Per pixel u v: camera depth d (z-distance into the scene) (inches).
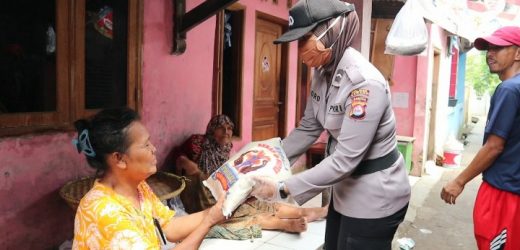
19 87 113.6
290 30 81.3
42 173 118.5
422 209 224.5
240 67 213.9
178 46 157.2
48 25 117.7
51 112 119.4
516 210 95.7
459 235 187.8
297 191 76.9
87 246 58.0
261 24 232.4
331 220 94.9
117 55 138.1
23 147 113.0
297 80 277.1
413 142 293.3
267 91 244.1
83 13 125.4
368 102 75.0
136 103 145.0
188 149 163.5
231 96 218.7
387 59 285.1
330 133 84.1
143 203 66.4
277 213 159.3
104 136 58.5
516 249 96.7
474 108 1023.6
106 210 57.4
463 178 103.7
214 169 163.3
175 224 73.2
